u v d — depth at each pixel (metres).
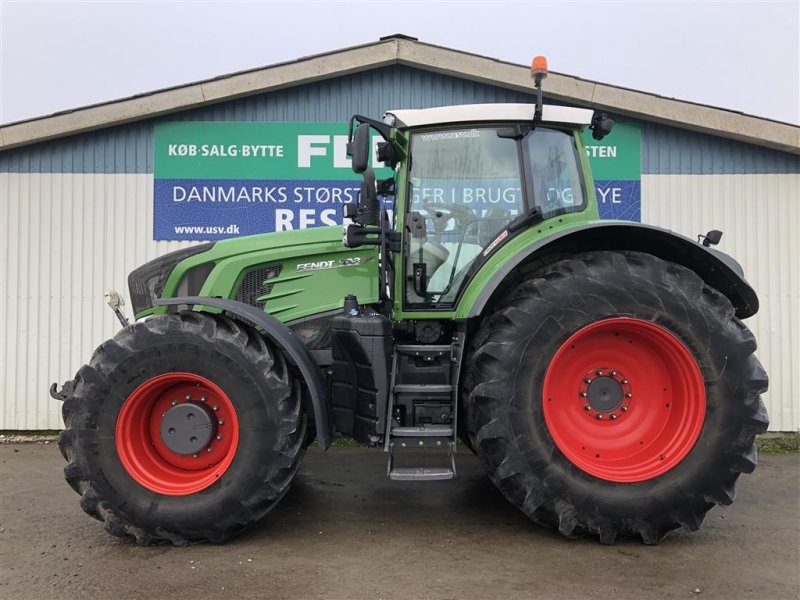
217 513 3.05
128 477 3.06
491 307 3.56
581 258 3.24
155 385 3.14
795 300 5.97
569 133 3.78
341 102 6.02
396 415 3.40
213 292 3.74
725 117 5.79
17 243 5.99
